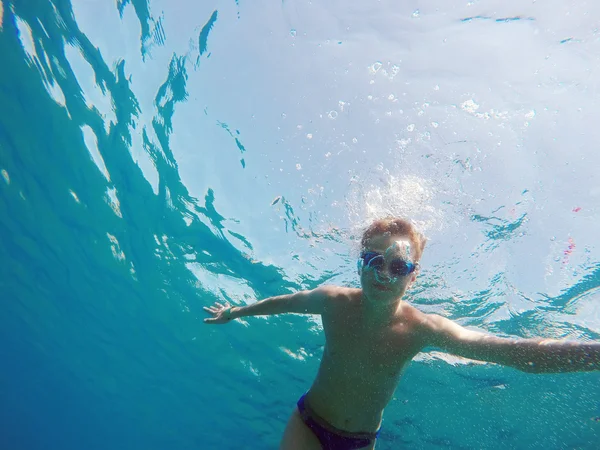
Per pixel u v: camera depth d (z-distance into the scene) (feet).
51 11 7.35
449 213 6.22
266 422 14.40
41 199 11.28
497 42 5.69
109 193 9.89
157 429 20.74
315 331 9.81
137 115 8.01
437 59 5.88
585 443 10.27
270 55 6.55
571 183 5.78
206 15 6.63
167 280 11.13
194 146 7.76
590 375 8.06
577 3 5.37
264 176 7.26
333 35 6.18
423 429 11.32
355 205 6.51
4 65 8.42
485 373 8.79
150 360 15.10
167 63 7.20
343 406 4.04
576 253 6.11
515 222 6.15
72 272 13.33
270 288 9.29
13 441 41.29
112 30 7.25
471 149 5.92
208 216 8.61
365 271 3.71
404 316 3.96
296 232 7.57
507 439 10.90
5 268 15.21
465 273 6.72
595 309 6.53
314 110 6.50
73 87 8.25
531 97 5.68
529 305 6.84
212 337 11.89
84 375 19.90
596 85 5.49
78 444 34.35
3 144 10.30
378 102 6.15
